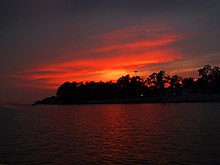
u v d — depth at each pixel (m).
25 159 38.78
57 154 41.28
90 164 35.44
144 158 37.31
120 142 49.69
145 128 69.88
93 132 65.62
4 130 75.12
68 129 73.88
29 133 66.94
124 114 132.38
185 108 157.62
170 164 34.28
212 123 75.50
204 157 36.84
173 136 54.44
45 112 188.25
